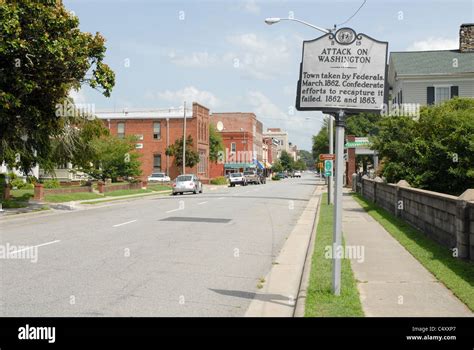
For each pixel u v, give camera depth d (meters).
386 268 9.73
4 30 18.25
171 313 7.07
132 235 14.98
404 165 20.75
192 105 67.88
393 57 39.81
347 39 7.31
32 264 10.33
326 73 7.33
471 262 9.77
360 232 15.21
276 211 24.58
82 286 8.48
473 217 9.62
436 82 37.03
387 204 21.84
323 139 73.12
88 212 23.86
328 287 8.06
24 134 25.91
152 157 68.12
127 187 42.97
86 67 21.78
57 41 19.80
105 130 30.80
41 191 28.75
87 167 33.41
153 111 70.19
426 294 7.73
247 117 104.44
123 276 9.32
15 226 17.56
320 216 20.33
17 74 19.86
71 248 12.42
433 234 13.02
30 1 19.38
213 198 34.56
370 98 7.30
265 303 7.75
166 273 9.68
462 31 39.62
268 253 12.45
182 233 15.58
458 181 18.73
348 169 51.25
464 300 7.20
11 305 7.30
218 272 9.96
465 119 18.80
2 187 28.44
